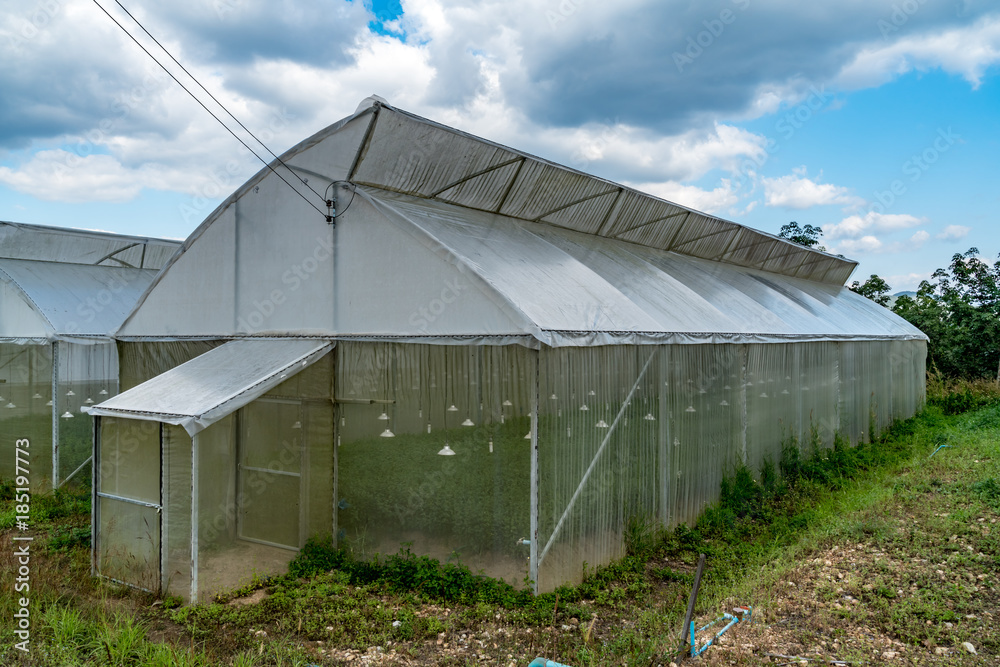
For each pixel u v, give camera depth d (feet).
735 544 34.14
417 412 29.96
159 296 41.24
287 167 34.73
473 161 36.29
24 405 45.39
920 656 21.29
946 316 96.58
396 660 21.83
